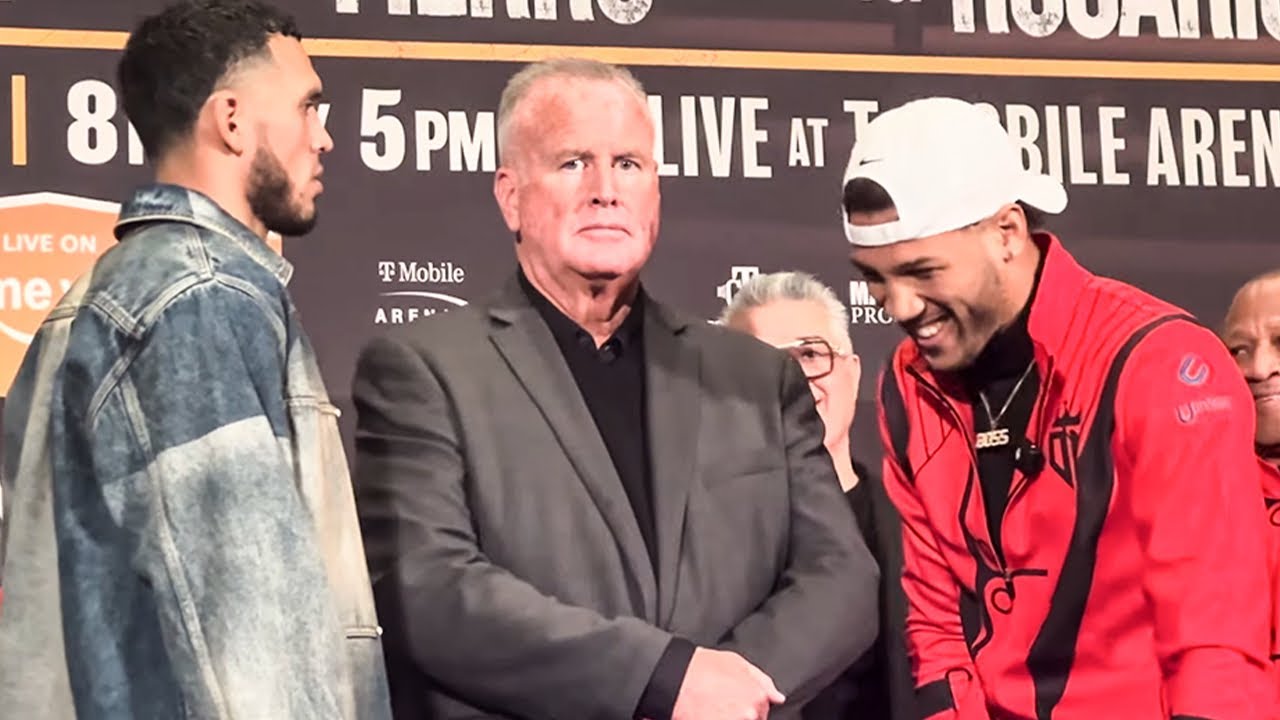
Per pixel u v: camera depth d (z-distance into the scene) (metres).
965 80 3.55
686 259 3.43
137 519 2.05
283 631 2.01
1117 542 2.56
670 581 2.53
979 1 3.57
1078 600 2.58
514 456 2.55
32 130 3.29
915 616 2.77
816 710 3.17
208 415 2.05
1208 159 3.59
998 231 2.56
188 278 2.12
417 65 3.40
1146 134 3.58
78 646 2.08
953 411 2.68
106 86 3.32
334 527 2.25
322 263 3.32
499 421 2.57
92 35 3.33
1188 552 2.45
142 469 2.06
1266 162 3.60
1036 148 3.55
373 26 3.40
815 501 2.65
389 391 2.59
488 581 2.43
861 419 3.41
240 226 2.25
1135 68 3.59
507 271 3.38
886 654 3.23
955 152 2.53
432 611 2.42
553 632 2.39
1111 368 2.55
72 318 2.27
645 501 2.60
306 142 2.36
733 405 2.67
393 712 2.53
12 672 2.15
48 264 3.28
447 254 3.37
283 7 3.37
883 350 3.44
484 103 3.41
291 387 2.20
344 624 2.23
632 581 2.52
